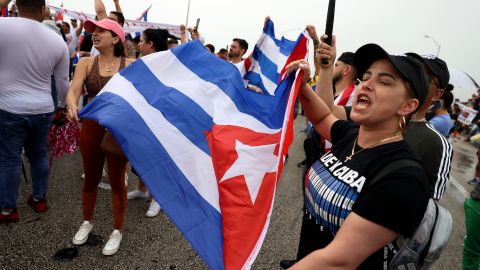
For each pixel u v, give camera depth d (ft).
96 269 7.85
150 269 8.14
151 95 6.17
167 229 10.11
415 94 3.77
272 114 5.83
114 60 9.04
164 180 5.37
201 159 5.49
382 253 3.79
